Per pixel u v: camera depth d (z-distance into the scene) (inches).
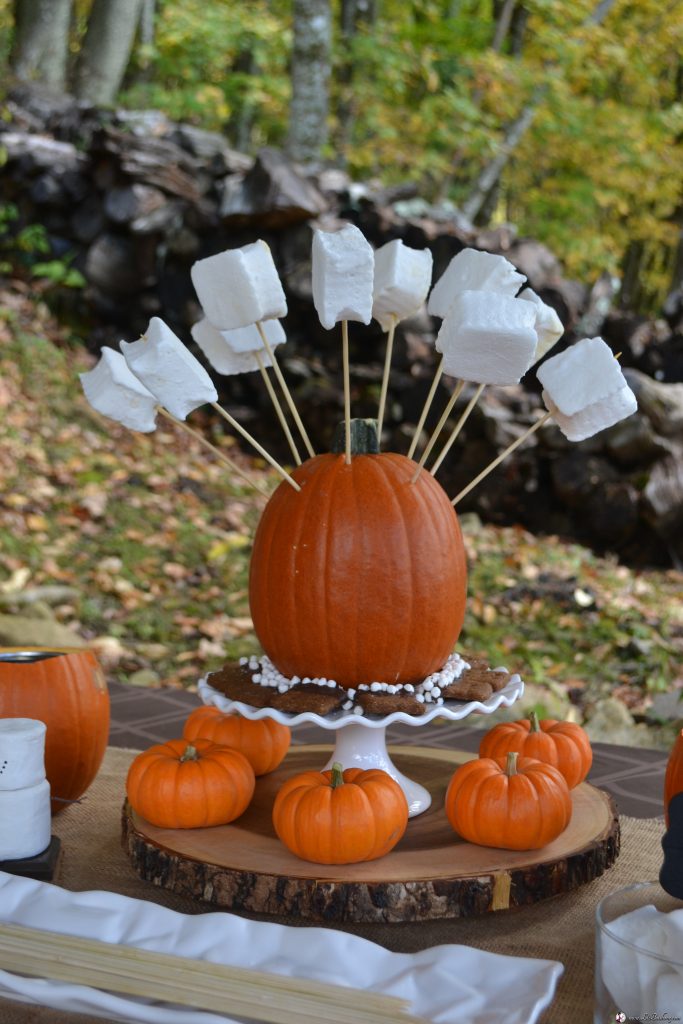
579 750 67.6
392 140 452.8
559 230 482.3
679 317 275.6
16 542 212.2
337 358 280.7
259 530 64.5
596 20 438.0
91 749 70.2
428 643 61.7
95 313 314.8
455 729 100.7
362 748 66.4
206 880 56.6
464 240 269.9
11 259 324.8
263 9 486.3
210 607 202.1
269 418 289.6
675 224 555.2
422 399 266.4
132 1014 43.2
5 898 51.8
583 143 453.4
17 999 46.6
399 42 421.1
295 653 62.1
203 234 298.8
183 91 462.9
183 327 305.7
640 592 224.5
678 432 250.5
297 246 284.2
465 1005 42.4
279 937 47.7
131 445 274.5
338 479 62.1
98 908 50.7
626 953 37.9
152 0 510.3
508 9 437.1
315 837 56.1
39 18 425.4
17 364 282.7
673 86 526.3
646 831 69.9
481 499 262.4
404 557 60.6
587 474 251.0
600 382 61.7
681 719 147.9
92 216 313.3
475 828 59.0
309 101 353.4
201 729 71.8
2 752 59.5
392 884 54.4
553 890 56.9
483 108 451.8
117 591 201.0
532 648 189.0
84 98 420.2
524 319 57.7
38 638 162.9
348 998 42.8
